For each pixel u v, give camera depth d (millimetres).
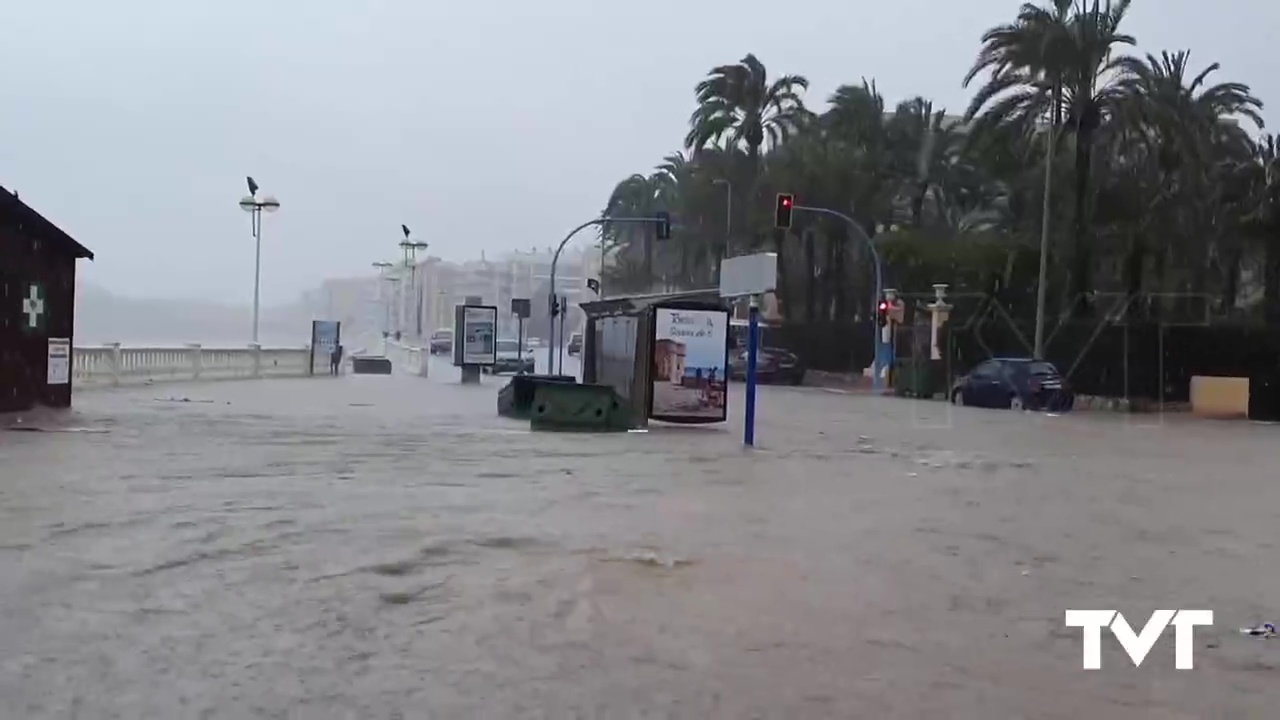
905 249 50656
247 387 35594
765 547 10539
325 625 7375
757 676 6562
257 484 13500
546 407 22734
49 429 19250
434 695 6055
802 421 28969
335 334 49781
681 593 8578
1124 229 43031
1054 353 43250
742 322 57844
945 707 6125
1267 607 8664
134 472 14234
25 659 6484
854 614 8117
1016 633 7730
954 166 54969
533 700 6027
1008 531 11945
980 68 42031
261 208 49906
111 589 8133
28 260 21266
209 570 8828
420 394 33625
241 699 5898
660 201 70125
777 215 39156
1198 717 6082
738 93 54000
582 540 10547
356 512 11664
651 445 20297
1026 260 45875
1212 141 47406
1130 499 14945
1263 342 40469
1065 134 42000
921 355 46719
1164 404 40469
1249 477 18109
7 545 9547
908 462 19016
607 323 29125
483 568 9195
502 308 126000
